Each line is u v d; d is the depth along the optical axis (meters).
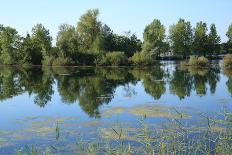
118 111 17.28
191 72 40.44
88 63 54.03
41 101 21.19
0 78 36.06
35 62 59.06
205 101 19.75
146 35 61.78
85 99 21.59
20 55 59.59
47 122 15.11
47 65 55.28
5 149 11.23
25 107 19.22
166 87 26.83
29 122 15.16
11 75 39.53
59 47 54.34
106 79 33.53
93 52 53.97
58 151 10.58
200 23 69.94
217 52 71.50
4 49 59.34
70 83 30.53
